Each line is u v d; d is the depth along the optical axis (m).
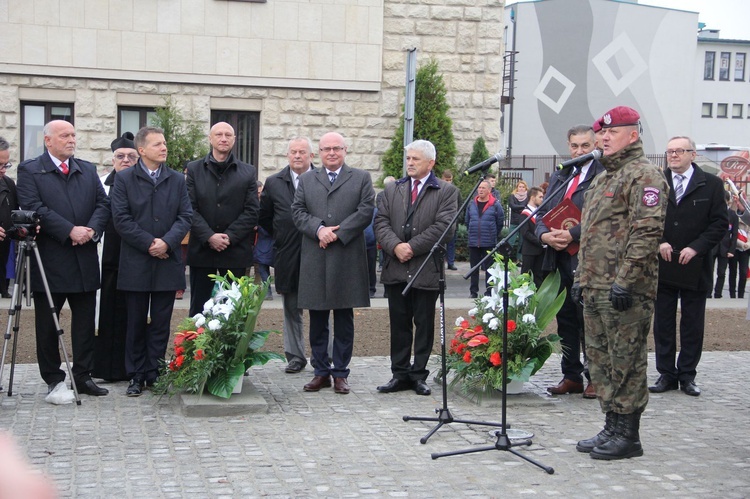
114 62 15.52
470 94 17.17
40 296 6.38
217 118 16.25
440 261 5.62
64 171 6.49
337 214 6.74
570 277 6.75
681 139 6.85
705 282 6.96
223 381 6.21
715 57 48.69
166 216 6.57
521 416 6.20
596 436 5.33
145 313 6.61
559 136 39.19
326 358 7.02
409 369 6.95
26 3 15.12
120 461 4.92
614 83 39.44
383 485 4.55
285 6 16.12
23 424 5.71
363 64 16.50
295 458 5.04
